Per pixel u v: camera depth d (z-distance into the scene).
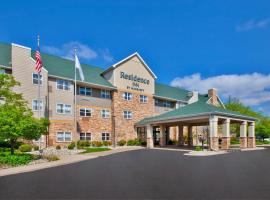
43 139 34.41
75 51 36.84
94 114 41.81
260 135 74.31
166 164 19.59
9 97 23.17
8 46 36.25
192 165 18.88
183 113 36.78
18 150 29.19
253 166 18.11
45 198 9.73
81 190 10.95
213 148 32.12
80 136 39.47
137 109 47.06
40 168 17.98
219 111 33.38
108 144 42.50
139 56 48.28
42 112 34.56
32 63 34.28
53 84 36.66
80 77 39.78
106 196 9.92
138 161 21.81
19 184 12.37
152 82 50.34
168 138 49.81
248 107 70.94
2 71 32.00
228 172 15.45
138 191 10.66
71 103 38.50
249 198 9.43
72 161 21.77
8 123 20.34
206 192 10.36
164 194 10.12
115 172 15.84
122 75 45.28
